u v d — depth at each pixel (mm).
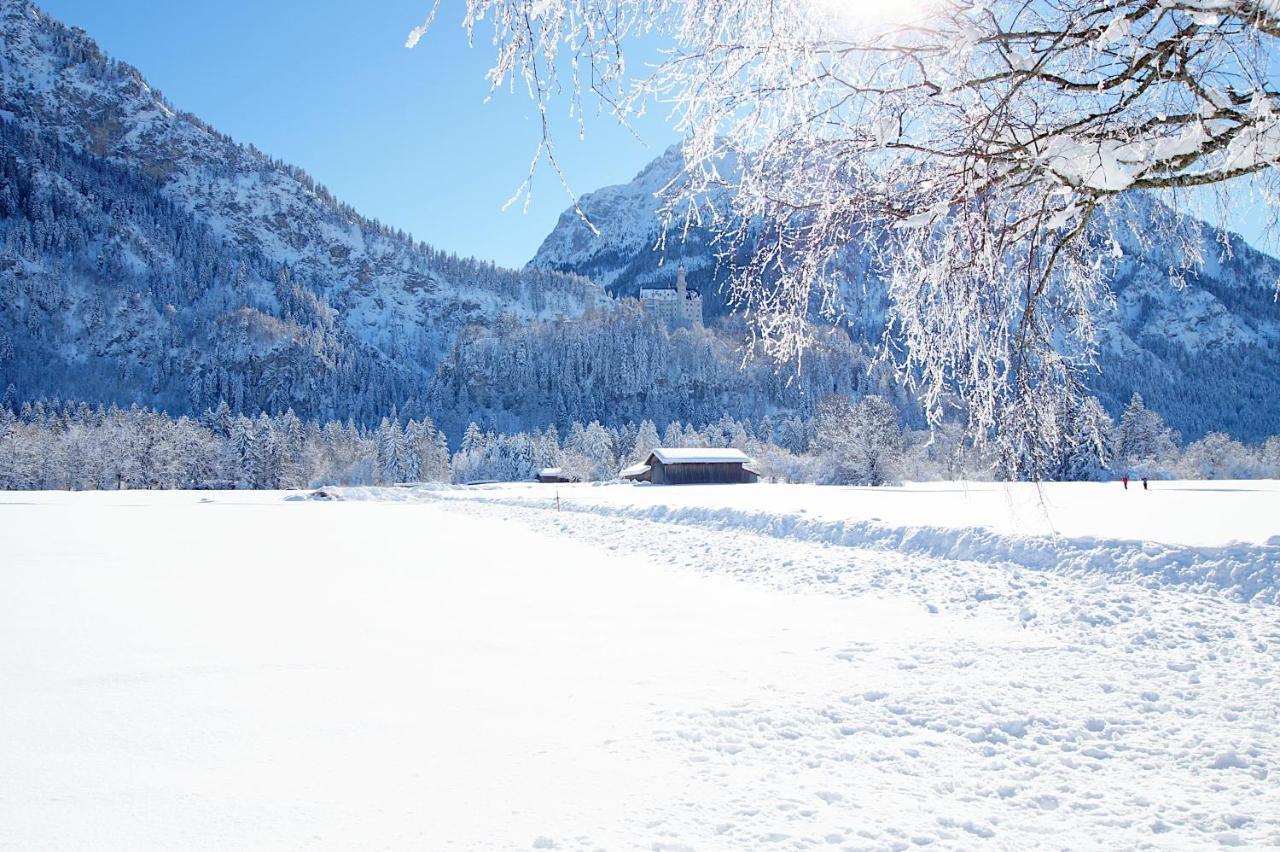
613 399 196125
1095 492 32406
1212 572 9930
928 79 2682
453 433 189500
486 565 15961
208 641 8367
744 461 71750
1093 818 3805
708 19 2600
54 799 4125
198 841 3609
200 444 101125
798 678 6555
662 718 5484
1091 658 7102
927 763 4582
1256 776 4320
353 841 3604
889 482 58250
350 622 9461
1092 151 2467
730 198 2926
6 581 13422
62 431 103500
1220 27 2277
